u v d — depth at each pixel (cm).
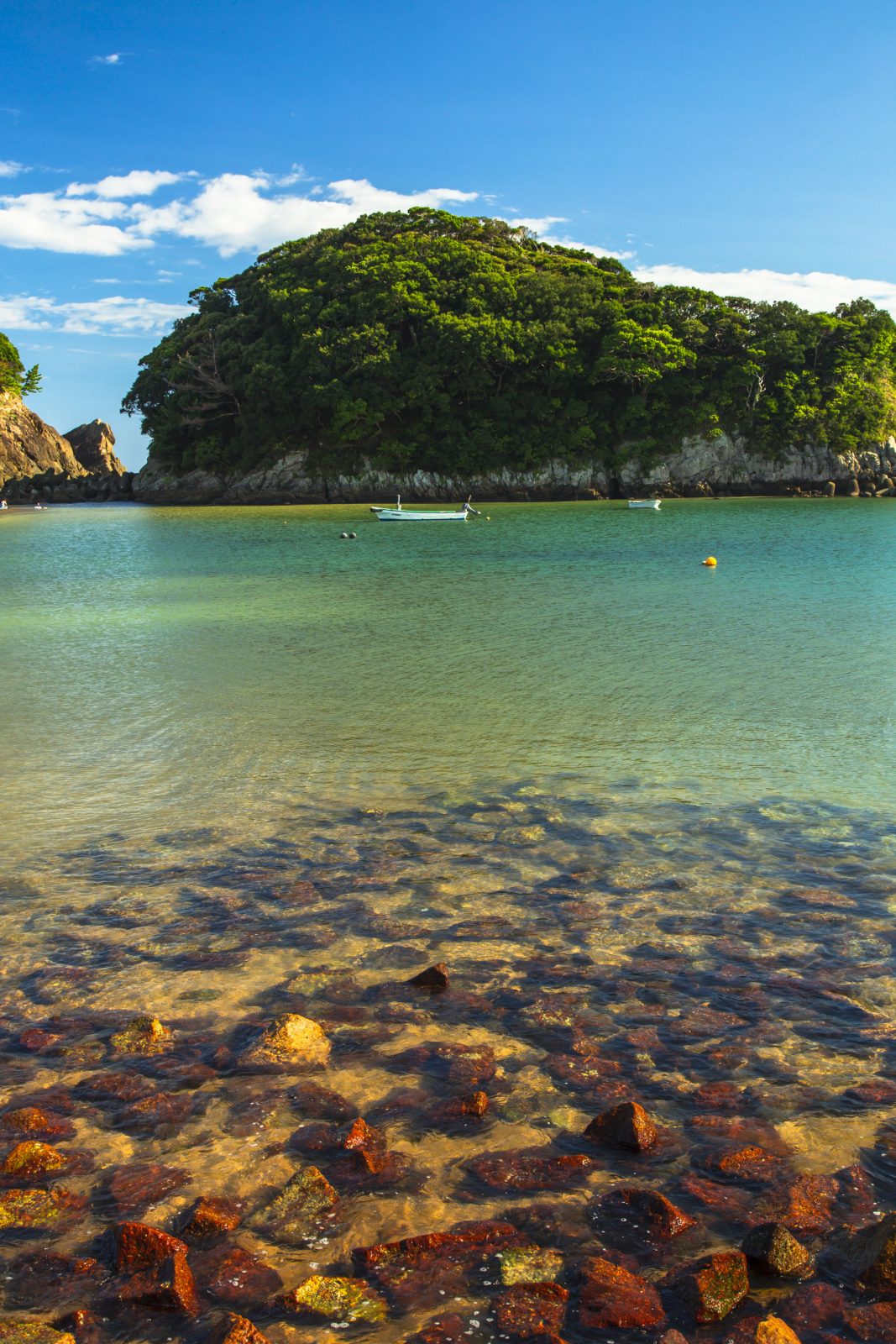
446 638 2017
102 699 1470
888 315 10831
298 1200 402
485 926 701
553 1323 333
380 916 721
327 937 686
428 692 1498
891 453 10356
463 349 9350
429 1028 556
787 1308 342
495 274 9931
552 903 742
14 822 945
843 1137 446
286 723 1315
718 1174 419
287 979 621
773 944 665
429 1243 372
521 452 9738
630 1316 334
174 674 1659
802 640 1931
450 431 9750
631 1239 378
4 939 687
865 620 2192
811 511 7444
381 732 1267
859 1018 562
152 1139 451
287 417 9869
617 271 11294
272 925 706
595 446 9931
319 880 792
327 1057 524
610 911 726
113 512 8531
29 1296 350
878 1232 362
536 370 9794
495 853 852
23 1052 535
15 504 10631
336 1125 461
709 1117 462
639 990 599
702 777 1066
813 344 10106
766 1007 576
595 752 1168
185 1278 350
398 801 996
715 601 2569
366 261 10012
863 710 1355
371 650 1873
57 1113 473
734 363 10131
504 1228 382
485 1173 421
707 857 836
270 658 1802
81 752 1184
